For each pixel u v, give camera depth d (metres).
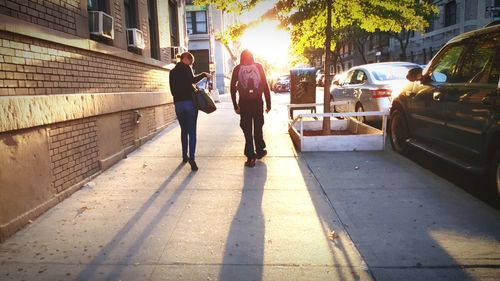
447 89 5.25
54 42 4.79
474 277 3.03
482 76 4.61
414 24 8.34
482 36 4.86
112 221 4.19
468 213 4.25
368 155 6.92
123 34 7.41
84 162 5.53
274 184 5.38
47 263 3.33
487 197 4.76
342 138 7.27
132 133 7.63
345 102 9.80
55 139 4.75
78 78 5.48
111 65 6.75
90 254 3.47
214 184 5.41
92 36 6.28
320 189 5.14
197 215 4.32
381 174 5.73
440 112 5.42
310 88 11.05
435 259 3.30
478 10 27.62
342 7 8.00
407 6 8.08
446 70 5.54
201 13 30.58
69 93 5.21
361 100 9.35
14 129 3.90
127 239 3.76
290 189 5.16
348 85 10.50
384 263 3.26
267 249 3.53
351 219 4.16
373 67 9.72
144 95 8.30
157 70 9.73
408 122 6.57
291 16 8.04
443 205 4.49
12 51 4.05
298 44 8.90
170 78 6.17
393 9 7.97
